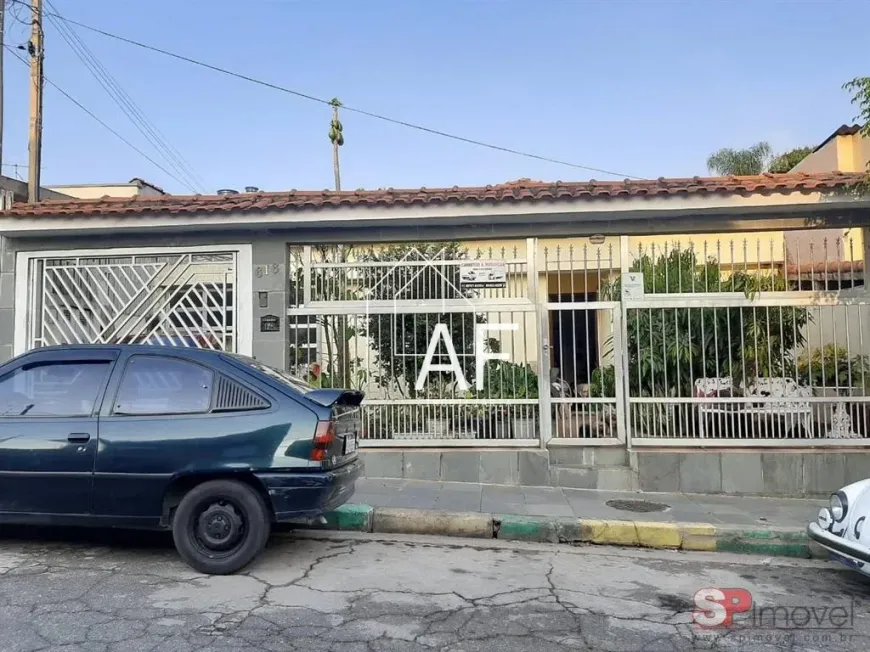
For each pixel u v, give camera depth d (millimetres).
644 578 5617
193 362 5543
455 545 6488
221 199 8680
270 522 5395
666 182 8148
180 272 9078
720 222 8422
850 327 8453
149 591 4938
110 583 5098
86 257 9148
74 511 5336
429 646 4125
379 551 6195
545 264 8758
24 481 5324
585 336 8703
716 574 5797
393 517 6902
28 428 5398
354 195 8438
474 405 8672
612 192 7902
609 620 4641
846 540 5102
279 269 8852
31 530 6570
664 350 8531
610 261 8602
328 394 5500
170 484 5258
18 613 4484
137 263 9125
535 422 8609
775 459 8148
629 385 8570
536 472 8438
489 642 4207
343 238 8781
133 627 4281
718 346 8586
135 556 5793
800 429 8344
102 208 8508
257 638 4160
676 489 8242
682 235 8641
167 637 4141
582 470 8383
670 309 8586
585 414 8578
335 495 5402
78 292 9172
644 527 6660
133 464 5262
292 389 5531
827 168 15438
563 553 6328
